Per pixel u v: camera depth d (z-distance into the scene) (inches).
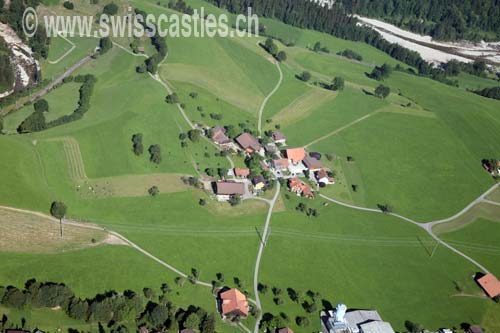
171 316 6348.4
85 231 7534.5
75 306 6156.5
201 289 6953.7
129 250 7352.4
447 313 7239.2
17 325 6013.8
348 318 6825.8
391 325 6934.1
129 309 6230.3
